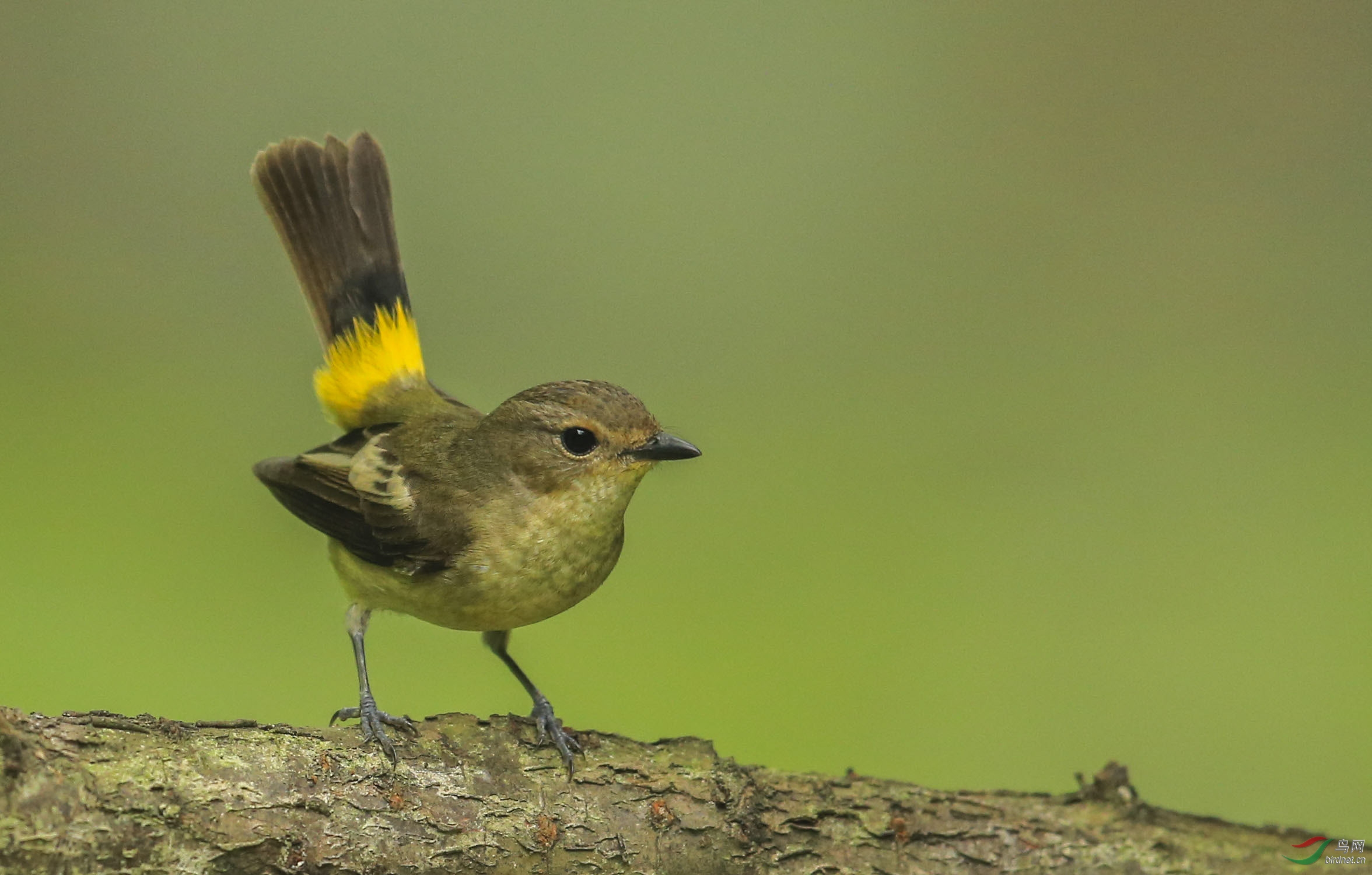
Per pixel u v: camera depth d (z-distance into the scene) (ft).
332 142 40.19
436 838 25.91
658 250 70.18
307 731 25.99
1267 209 74.59
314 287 39.37
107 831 22.80
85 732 23.75
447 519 32.65
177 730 24.66
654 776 28.27
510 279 68.39
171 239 66.54
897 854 29.07
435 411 37.42
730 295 69.72
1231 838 30.63
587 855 27.07
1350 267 73.15
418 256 67.36
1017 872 29.35
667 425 63.46
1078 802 30.91
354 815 25.36
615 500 33.06
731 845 28.04
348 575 34.24
